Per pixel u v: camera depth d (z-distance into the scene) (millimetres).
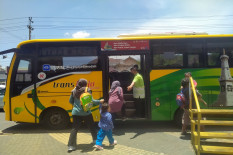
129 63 6117
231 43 5953
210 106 5887
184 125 5328
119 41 6055
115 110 5492
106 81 5984
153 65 6000
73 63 6008
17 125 7027
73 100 4633
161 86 5969
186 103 5195
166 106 5965
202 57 5953
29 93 5980
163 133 5684
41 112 5992
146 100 6020
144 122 7059
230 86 5875
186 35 6152
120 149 4484
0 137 5562
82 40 6051
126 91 6363
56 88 5965
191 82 4586
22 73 6020
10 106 5992
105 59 6020
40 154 4297
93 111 5980
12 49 6047
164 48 6023
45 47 6043
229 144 4438
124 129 6164
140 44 6039
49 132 5980
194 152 4258
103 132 4523
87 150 4469
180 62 5973
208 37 5980
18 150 4547
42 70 5984
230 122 3969
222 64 5918
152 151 4344
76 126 4535
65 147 4707
